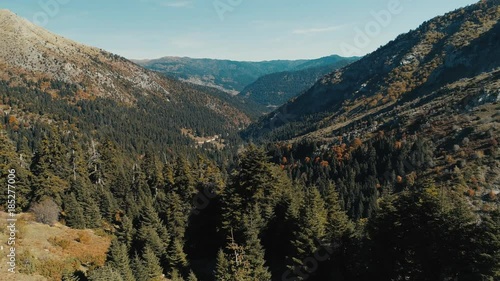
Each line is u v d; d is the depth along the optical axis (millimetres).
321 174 109062
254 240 45438
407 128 115125
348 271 42188
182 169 78312
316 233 44719
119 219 79062
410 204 37906
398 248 38500
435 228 34938
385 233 39719
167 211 63812
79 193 71938
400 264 38188
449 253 33312
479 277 30688
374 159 101000
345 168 103312
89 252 52281
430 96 147500
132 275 45375
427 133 99938
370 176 91125
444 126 98625
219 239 61906
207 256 62562
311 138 180500
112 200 83875
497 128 80688
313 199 51719
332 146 137250
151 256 50188
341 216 47719
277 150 156125
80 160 91250
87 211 69812
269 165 59531
